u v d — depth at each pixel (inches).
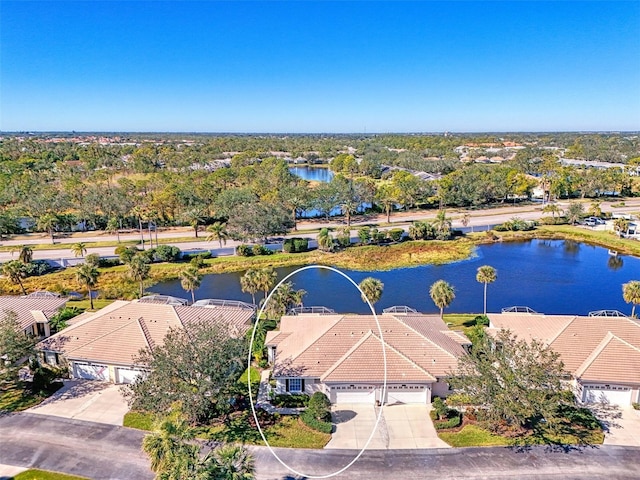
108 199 3939.5
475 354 1315.2
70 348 1563.7
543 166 6648.6
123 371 1508.4
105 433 1256.2
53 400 1419.8
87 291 2502.5
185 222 3996.1
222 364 1230.3
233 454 908.0
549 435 1237.1
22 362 1558.8
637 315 2223.2
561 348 1480.1
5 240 3454.7
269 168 6333.7
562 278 2768.2
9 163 6284.5
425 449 1192.2
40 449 1189.1
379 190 4648.1
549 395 1189.1
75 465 1130.7
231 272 2851.9
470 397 1234.0
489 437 1232.8
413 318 1732.3
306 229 3821.4
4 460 1147.3
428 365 1418.6
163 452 894.4
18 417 1327.5
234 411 1357.0
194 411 1178.0
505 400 1155.9
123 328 1617.9
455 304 2374.5
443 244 3348.9
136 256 2501.2
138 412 1341.0
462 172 5300.2
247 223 3248.0
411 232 3452.3
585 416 1306.6
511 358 1239.5
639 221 3946.9
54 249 3176.7
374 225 3932.1
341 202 4232.3
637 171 6983.3
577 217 3944.4
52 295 2201.0
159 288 2573.8
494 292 2541.8
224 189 4537.4
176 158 7568.9
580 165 7239.2
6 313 1643.7
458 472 1109.1
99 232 3725.4
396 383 1378.0
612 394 1384.1
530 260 3115.2
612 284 2667.3
